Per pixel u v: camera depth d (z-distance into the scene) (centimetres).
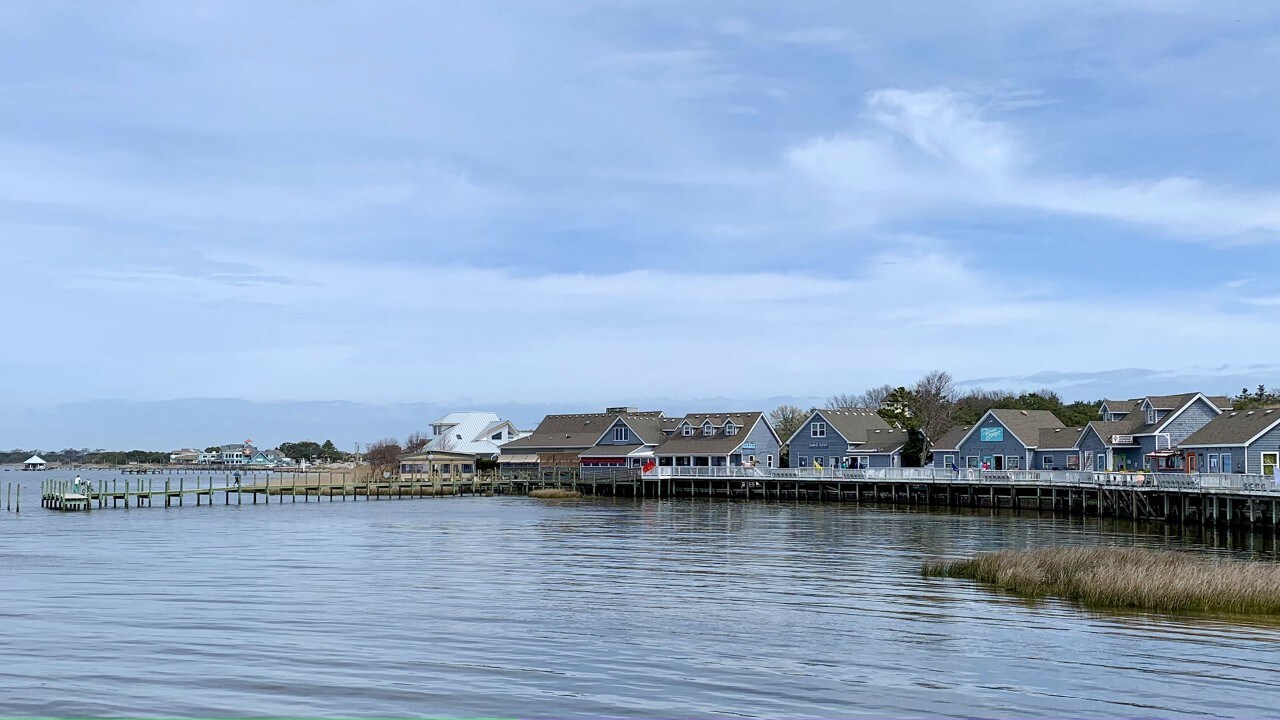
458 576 3127
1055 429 8425
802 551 3916
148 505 7269
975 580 3009
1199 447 6862
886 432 9581
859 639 2170
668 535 4647
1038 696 1755
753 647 2095
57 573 3141
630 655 2019
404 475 10944
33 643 2055
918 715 1648
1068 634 2211
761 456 9788
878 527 5150
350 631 2216
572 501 7888
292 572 3200
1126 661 1975
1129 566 2712
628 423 10094
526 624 2323
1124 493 5812
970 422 11131
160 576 3075
